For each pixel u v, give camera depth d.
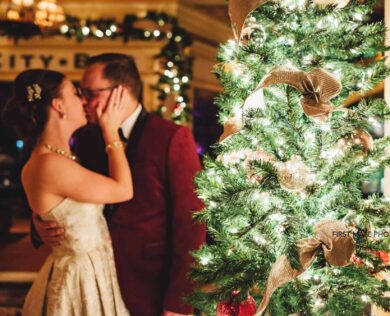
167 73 6.95
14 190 10.41
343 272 1.73
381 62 1.73
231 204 1.73
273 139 1.72
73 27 7.12
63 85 2.10
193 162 2.26
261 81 1.61
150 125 2.28
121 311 2.14
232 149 1.79
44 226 2.06
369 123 1.69
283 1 1.69
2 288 5.58
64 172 2.00
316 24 1.69
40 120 2.07
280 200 1.73
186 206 2.19
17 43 7.40
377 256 1.79
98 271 2.07
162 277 2.26
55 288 2.04
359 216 1.68
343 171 1.68
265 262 1.75
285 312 1.76
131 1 7.45
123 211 2.26
